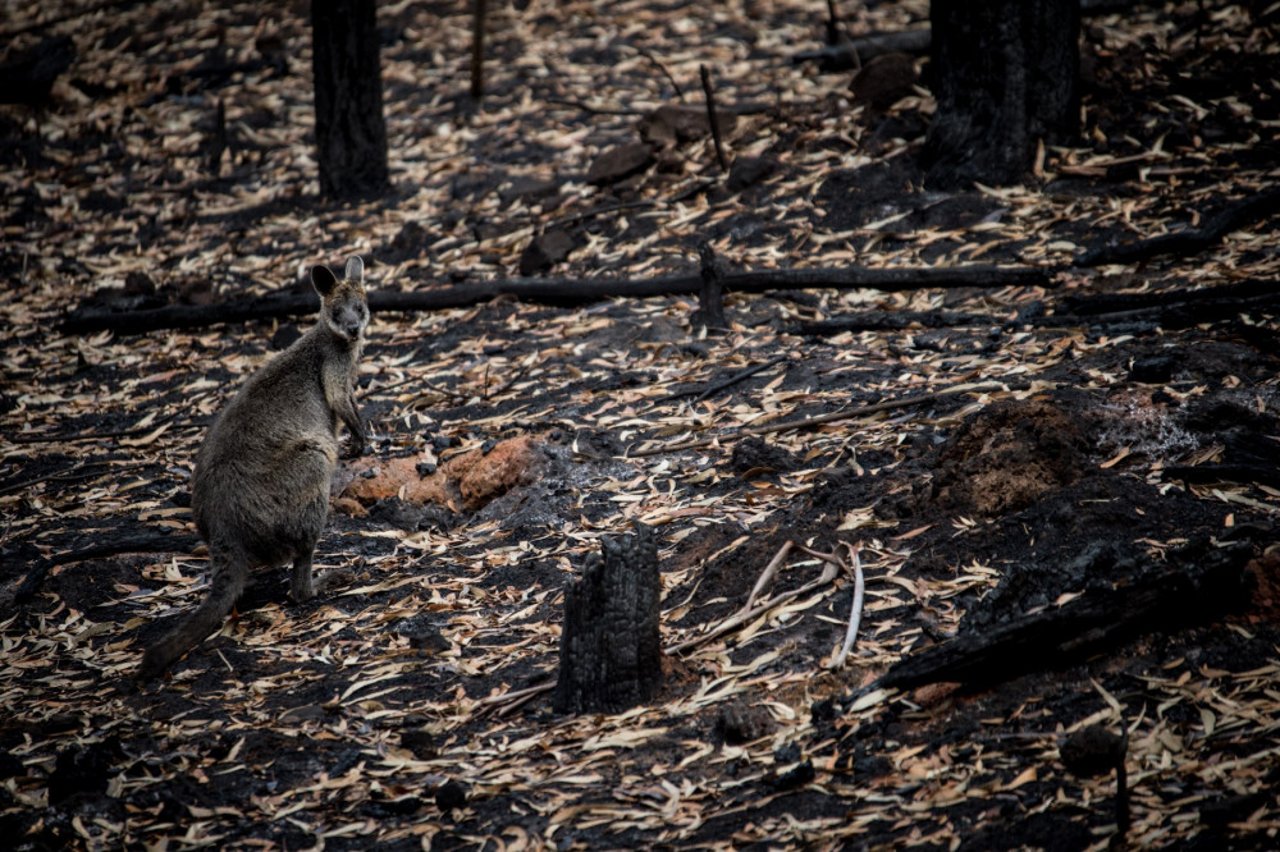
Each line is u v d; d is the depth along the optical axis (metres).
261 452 10.30
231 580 10.02
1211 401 9.92
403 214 20.30
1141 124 17.06
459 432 13.07
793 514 10.07
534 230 18.59
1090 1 21.03
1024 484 9.20
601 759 7.75
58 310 18.81
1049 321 12.70
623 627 8.24
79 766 8.10
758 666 8.34
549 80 24.28
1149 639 7.56
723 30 25.08
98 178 23.34
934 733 7.30
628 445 12.24
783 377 13.01
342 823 7.51
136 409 15.44
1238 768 6.46
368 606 10.30
